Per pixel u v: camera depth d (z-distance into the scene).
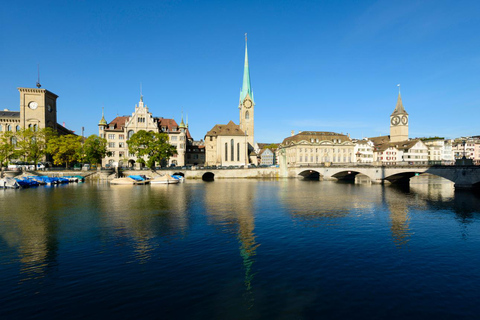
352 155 143.12
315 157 140.38
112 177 94.19
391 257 19.06
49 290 14.13
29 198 48.75
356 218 31.59
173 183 87.31
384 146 156.25
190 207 38.69
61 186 75.94
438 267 17.39
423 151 151.00
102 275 15.88
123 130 119.44
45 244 21.47
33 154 93.31
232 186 76.38
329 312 12.30
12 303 12.90
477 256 19.39
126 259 18.33
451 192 60.38
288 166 116.25
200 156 150.75
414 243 22.31
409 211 36.47
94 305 12.75
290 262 17.95
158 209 36.97
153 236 23.64
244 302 13.05
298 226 27.45
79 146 98.75
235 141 139.38
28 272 16.28
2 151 92.75
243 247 20.84
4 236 23.67
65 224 28.03
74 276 15.74
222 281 15.18
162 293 13.84
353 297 13.59
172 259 18.34
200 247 20.80
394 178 88.62
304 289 14.34
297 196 52.25
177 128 130.25
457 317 12.02
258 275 15.94
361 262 18.09
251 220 30.09
